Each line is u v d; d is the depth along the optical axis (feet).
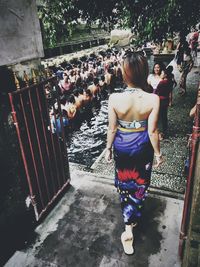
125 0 22.59
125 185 9.15
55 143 11.88
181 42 30.01
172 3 18.56
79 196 12.59
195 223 5.71
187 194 7.75
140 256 9.28
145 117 8.12
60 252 9.68
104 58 58.08
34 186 10.68
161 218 10.94
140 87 7.95
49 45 25.66
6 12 8.10
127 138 8.37
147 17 21.98
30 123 9.98
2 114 8.55
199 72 42.14
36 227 10.88
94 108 37.27
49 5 23.67
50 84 10.87
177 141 20.51
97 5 24.50
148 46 81.10
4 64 8.31
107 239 10.11
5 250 9.42
